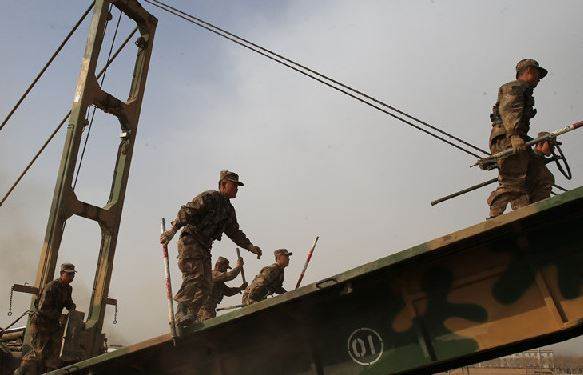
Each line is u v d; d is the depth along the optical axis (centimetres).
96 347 821
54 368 764
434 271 414
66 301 793
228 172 659
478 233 373
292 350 464
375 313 436
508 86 503
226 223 633
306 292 428
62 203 827
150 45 1019
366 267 408
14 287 766
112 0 952
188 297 581
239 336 486
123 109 943
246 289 983
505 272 394
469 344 395
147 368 528
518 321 383
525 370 2497
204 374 503
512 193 496
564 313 369
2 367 782
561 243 378
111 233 890
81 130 872
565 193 349
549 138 473
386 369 420
